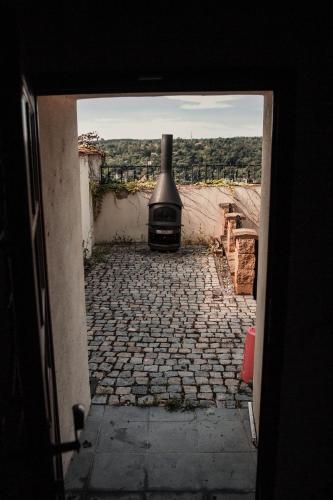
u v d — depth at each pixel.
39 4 2.18
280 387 2.59
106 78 2.25
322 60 2.19
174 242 11.02
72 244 3.68
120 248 11.62
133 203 11.98
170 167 10.82
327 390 2.59
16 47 1.25
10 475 1.83
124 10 2.19
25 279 1.43
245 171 12.55
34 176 1.99
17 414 1.81
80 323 3.96
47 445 1.63
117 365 5.21
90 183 11.23
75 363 3.71
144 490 3.26
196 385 4.77
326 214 2.35
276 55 2.20
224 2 2.16
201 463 3.55
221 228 11.81
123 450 3.70
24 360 1.51
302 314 2.49
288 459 2.71
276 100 2.27
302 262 2.42
